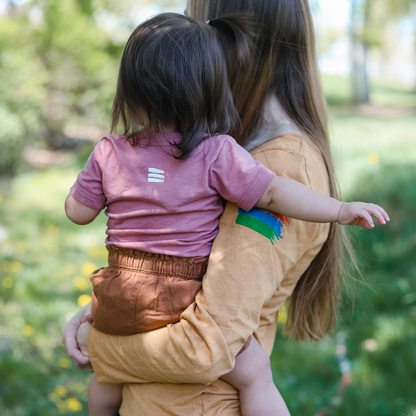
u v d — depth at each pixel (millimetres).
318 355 3336
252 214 1104
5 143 8703
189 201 1108
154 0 10945
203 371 1017
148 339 1069
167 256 1112
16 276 4328
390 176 5352
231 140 1139
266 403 1135
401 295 3943
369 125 10617
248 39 1244
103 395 1258
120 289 1118
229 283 1050
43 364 3160
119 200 1150
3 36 9383
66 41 9633
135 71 1134
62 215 6508
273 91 1296
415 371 3125
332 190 1305
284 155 1156
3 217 6469
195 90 1120
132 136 1161
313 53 1367
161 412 1107
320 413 2807
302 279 1411
